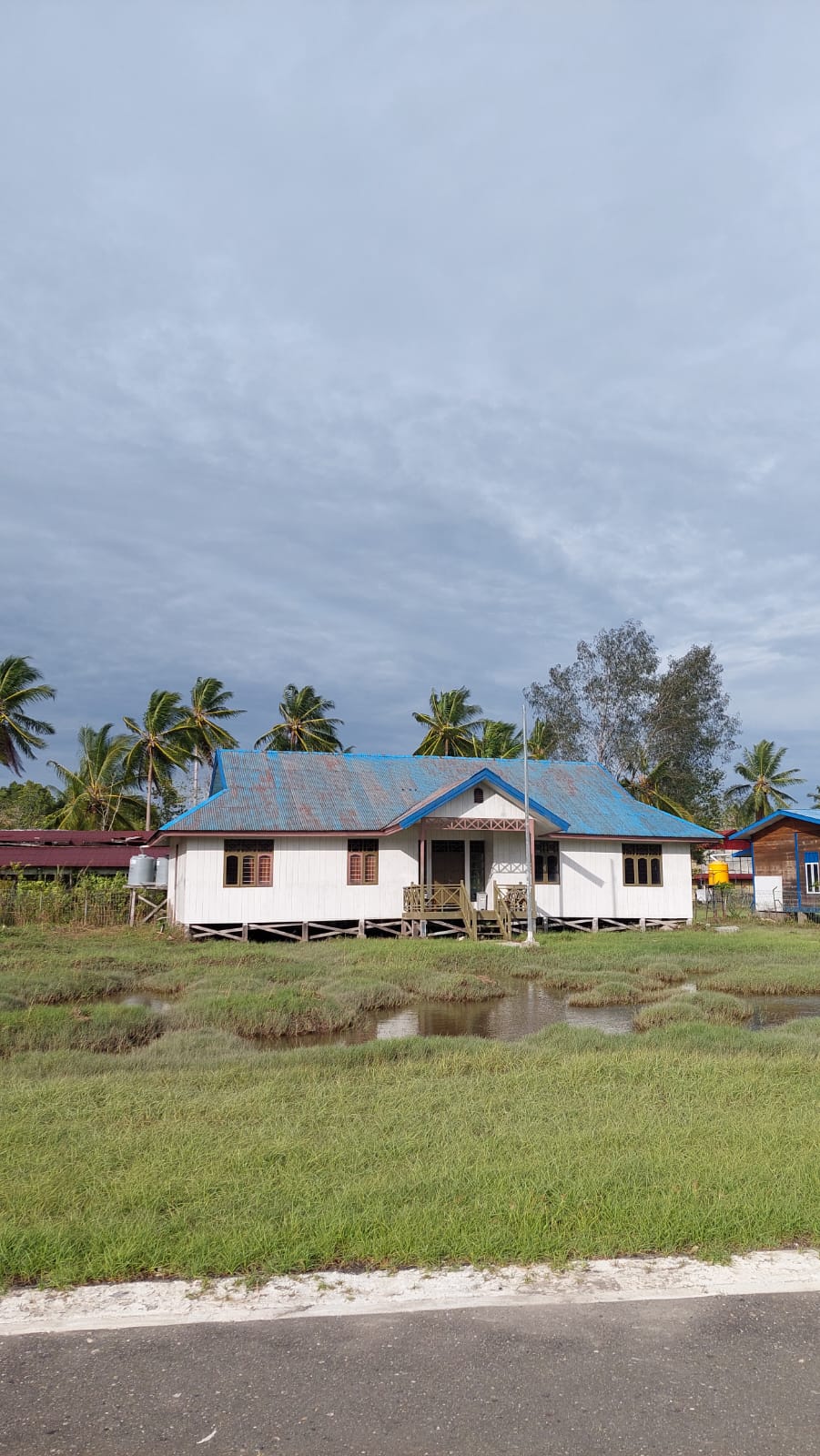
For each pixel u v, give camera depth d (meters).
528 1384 3.61
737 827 66.00
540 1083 8.83
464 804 28.12
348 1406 3.47
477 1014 15.54
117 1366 3.75
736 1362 3.77
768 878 39.62
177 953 22.38
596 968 20.33
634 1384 3.61
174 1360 3.79
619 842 31.39
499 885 29.70
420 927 27.78
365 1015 15.43
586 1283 4.46
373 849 28.47
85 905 30.72
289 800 28.70
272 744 56.91
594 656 53.81
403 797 30.41
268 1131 6.89
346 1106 7.81
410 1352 3.85
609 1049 10.97
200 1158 6.20
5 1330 4.03
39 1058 10.91
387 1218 5.05
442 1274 4.57
